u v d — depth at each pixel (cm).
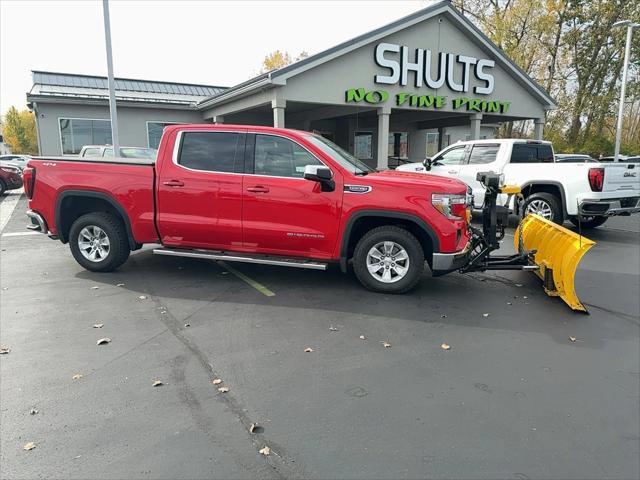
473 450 269
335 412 306
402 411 308
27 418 296
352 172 542
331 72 1449
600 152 3022
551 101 1909
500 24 2892
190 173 568
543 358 393
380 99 1545
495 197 561
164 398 321
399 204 520
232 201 557
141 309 498
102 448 268
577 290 595
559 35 3027
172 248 612
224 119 2061
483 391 336
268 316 479
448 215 519
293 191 541
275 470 251
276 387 337
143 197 585
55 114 1841
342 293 556
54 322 459
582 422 300
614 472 253
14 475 245
